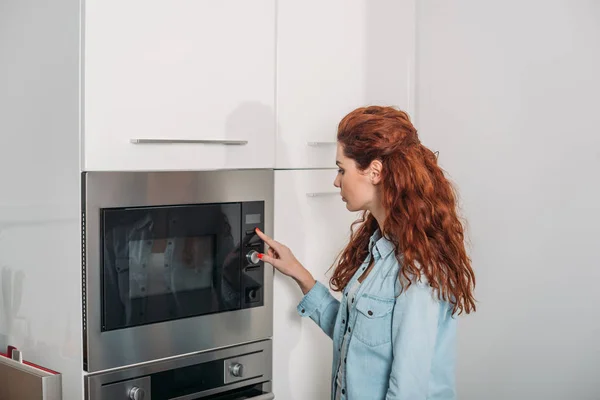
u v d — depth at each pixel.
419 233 1.58
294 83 2.04
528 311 2.26
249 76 1.92
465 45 2.38
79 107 1.62
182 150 1.79
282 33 2.00
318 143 2.09
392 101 2.32
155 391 1.80
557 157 2.17
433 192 1.61
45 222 1.75
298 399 2.13
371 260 1.75
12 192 1.84
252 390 2.03
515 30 2.25
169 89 1.75
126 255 1.72
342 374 1.72
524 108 2.24
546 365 2.22
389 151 1.61
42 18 1.70
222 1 1.85
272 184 2.02
